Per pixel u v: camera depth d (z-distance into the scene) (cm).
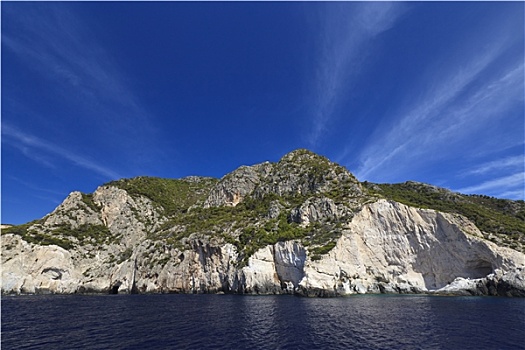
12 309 5072
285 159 12456
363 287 5994
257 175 13150
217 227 9031
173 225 10544
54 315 4344
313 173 10131
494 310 3834
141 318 3944
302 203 8181
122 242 11388
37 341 2800
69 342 2731
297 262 6391
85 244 10794
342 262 6003
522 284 5094
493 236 6234
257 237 7644
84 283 9588
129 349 2448
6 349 2586
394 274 6278
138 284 8919
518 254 5375
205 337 2767
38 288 9144
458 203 8488
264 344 2486
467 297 5241
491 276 5434
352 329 2927
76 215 12119
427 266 6131
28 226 10925
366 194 7969
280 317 3625
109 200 12900
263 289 6600
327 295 5534
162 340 2706
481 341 2478
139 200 13562
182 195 16238
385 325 3073
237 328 3100
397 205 6594
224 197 12581
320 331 2869
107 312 4581
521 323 3094
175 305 5259
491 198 9794
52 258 9531
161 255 9088
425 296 5534
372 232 6569
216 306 4838
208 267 8056
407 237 6362
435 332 2770
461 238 5875
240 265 7162
